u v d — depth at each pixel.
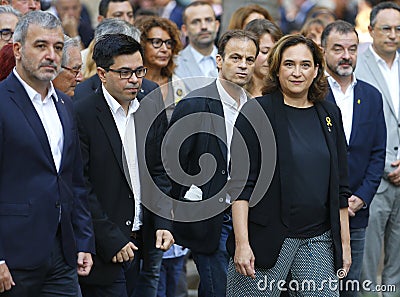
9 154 9.47
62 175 9.80
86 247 10.27
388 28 14.39
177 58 15.30
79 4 17.81
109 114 10.91
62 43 9.64
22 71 9.62
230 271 10.95
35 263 9.57
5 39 12.93
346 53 13.20
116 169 10.88
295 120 10.73
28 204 9.52
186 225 11.54
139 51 10.79
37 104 9.70
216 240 11.52
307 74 10.62
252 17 15.72
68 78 11.74
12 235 9.47
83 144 10.79
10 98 9.53
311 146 10.62
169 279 13.63
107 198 10.84
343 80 13.45
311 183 10.55
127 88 10.73
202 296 11.94
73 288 10.01
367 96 13.51
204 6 16.34
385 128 13.61
